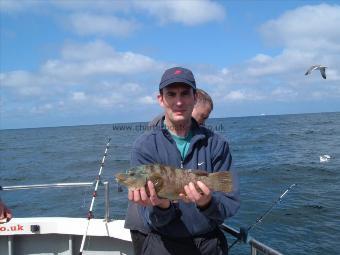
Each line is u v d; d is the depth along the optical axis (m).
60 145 26.59
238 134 28.38
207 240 1.33
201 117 1.64
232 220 5.33
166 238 1.32
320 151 14.59
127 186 1.21
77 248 2.39
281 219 5.32
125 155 14.89
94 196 2.50
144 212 1.34
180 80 1.30
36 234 2.39
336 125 37.06
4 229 2.32
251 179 9.18
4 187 2.08
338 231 4.76
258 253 1.30
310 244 4.39
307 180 8.75
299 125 40.06
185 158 1.32
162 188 1.19
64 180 10.27
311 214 5.52
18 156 19.23
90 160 14.37
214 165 1.36
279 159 12.72
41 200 7.61
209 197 1.18
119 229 2.27
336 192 7.14
